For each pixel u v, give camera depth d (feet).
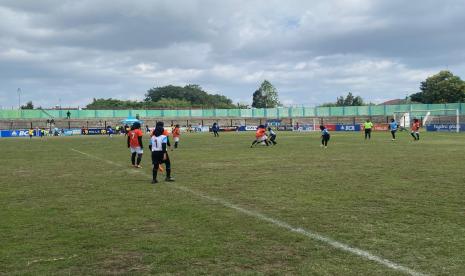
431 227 25.55
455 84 379.55
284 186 42.22
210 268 19.26
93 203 34.88
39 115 299.38
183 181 47.34
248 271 18.80
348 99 474.49
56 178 51.49
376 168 56.34
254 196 36.91
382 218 28.02
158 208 32.48
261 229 25.73
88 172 57.41
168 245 22.79
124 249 22.22
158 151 46.37
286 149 96.94
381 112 309.63
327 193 37.76
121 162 71.72
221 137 174.91
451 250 21.17
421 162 63.26
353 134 192.95
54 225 27.48
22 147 122.11
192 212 30.81
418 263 19.40
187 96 597.52
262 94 502.79
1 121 285.84
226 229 25.88
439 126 217.77
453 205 31.76
